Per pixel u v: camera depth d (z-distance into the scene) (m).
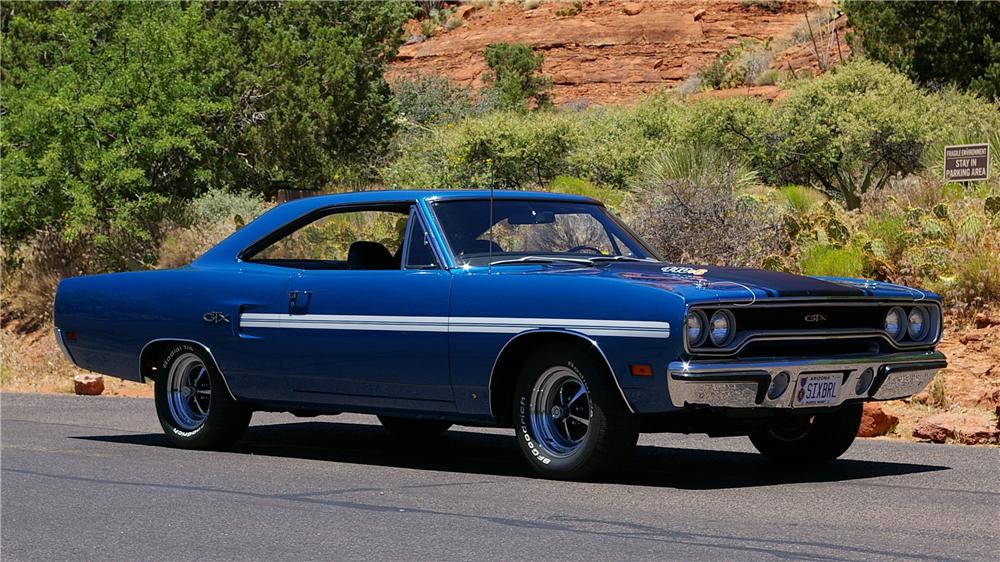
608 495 7.68
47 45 24.98
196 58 24.08
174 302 10.15
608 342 7.65
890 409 12.03
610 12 72.38
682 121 28.23
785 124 25.25
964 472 8.55
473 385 8.34
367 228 10.23
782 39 61.03
